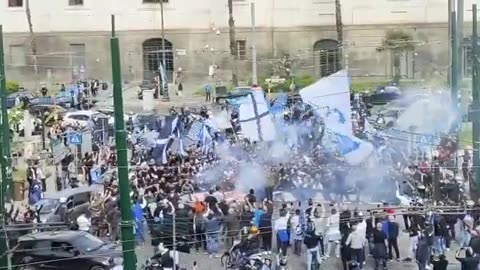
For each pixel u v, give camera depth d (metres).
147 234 32.56
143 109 68.69
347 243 30.34
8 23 84.81
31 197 37.59
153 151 41.72
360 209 32.66
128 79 83.75
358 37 82.88
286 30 83.69
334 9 83.25
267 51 83.62
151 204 34.00
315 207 32.81
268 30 83.62
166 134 42.53
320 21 83.50
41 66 84.50
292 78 71.38
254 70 77.06
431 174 36.28
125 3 84.62
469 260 28.44
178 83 80.81
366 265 31.45
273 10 83.62
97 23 84.88
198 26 84.12
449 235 32.22
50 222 33.44
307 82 77.00
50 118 57.94
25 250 30.92
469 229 31.17
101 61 84.88
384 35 82.31
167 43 84.44
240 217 32.34
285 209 31.91
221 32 83.75
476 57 40.47
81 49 85.19
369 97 62.88
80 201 36.50
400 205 33.44
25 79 84.12
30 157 46.75
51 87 81.00
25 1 84.31
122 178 20.78
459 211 31.23
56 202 35.88
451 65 50.25
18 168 46.72
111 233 33.59
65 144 45.62
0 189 27.48
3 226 26.53
